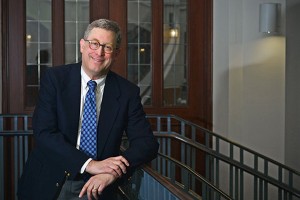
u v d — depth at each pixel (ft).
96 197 8.19
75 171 8.15
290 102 22.45
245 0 22.30
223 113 22.65
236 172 17.61
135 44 22.71
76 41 22.25
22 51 21.71
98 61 8.32
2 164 16.49
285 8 22.67
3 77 21.53
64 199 8.52
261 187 17.29
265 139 22.81
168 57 22.95
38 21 21.93
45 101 8.45
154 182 9.60
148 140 8.78
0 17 21.29
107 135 8.59
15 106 21.75
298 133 22.13
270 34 22.49
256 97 22.63
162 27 22.75
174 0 22.86
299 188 22.30
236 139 22.61
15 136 16.57
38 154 8.67
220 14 22.48
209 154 17.17
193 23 22.80
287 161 22.76
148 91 22.90
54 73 8.60
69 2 22.15
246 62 22.49
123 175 8.70
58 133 8.33
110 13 22.38
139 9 22.66
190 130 22.85
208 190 17.74
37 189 8.50
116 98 8.75
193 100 22.91
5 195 21.25
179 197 8.37
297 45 22.03
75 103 8.50
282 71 22.72
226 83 22.52
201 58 22.86
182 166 11.51
